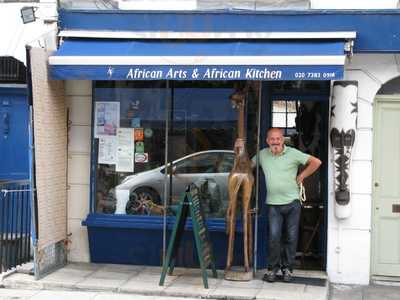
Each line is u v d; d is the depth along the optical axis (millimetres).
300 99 8266
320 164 7570
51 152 7836
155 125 8367
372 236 8008
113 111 8406
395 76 7754
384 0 7691
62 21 8062
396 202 7988
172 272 7957
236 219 7922
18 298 7055
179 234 7613
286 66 7016
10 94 9562
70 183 8438
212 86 8234
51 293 7273
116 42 7883
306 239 8516
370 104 7801
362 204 7836
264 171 7617
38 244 7512
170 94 8312
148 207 8375
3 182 8641
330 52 7164
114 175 8430
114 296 7195
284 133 8391
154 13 7898
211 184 8250
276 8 7875
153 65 7230
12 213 7859
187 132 8305
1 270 7711
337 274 7906
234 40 7688
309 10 7633
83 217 8430
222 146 8227
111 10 7957
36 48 7332
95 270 8070
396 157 7980
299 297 7066
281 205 7520
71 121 8414
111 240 8383
